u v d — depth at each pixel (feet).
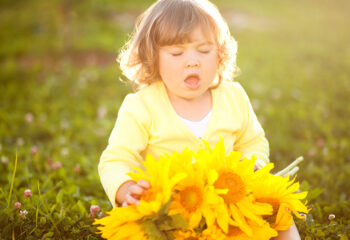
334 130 12.92
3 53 24.00
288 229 5.91
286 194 5.55
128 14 35.27
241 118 7.06
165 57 6.23
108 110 15.28
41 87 17.85
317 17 36.45
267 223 5.40
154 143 6.58
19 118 14.21
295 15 37.27
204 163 5.30
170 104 6.64
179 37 6.05
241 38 28.19
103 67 21.47
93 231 6.71
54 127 13.50
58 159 10.78
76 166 10.05
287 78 18.89
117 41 26.53
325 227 6.78
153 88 6.77
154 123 6.57
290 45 26.12
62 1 30.40
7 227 6.48
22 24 30.89
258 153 7.02
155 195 5.10
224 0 41.29
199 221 5.18
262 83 18.12
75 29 28.60
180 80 6.20
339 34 29.30
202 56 6.19
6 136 12.70
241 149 7.23
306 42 26.86
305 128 13.04
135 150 6.39
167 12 6.26
